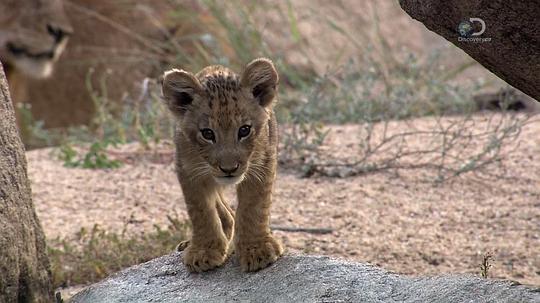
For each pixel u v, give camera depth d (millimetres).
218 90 8344
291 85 19203
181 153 8469
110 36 21656
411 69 17141
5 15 16562
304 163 13867
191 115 8375
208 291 8086
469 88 16891
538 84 7344
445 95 16625
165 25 21766
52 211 12555
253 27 18859
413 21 25656
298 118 14820
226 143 8211
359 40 23969
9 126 8016
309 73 20953
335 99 16188
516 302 6891
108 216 12391
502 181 13148
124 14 21828
